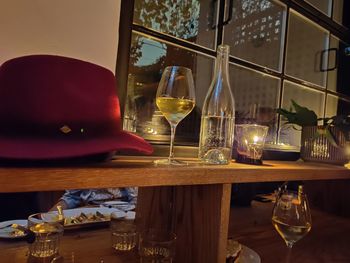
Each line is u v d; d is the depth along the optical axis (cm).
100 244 71
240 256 70
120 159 62
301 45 131
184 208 65
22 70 43
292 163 92
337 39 148
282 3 121
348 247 86
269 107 119
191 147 93
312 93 138
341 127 94
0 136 40
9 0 60
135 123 84
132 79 83
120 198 79
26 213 67
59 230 66
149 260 63
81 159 42
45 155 37
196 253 61
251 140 76
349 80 155
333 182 118
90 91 48
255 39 114
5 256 61
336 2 145
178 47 93
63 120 44
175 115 61
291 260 76
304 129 104
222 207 57
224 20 103
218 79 79
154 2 88
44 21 64
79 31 69
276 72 121
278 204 77
